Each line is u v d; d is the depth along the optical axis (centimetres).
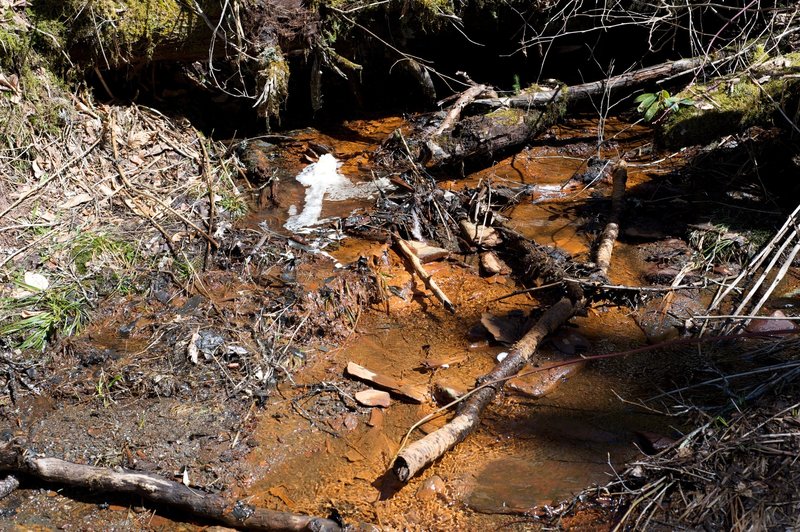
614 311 361
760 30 508
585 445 289
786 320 336
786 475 255
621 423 298
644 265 386
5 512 275
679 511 254
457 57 561
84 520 271
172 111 481
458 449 294
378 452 294
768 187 429
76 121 430
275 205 434
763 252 368
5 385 316
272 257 386
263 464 290
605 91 500
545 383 320
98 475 275
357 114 541
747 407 285
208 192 426
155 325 343
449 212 425
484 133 461
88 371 323
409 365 334
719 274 375
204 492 273
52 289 353
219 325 343
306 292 359
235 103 511
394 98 550
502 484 276
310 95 539
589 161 475
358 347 346
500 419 306
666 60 550
